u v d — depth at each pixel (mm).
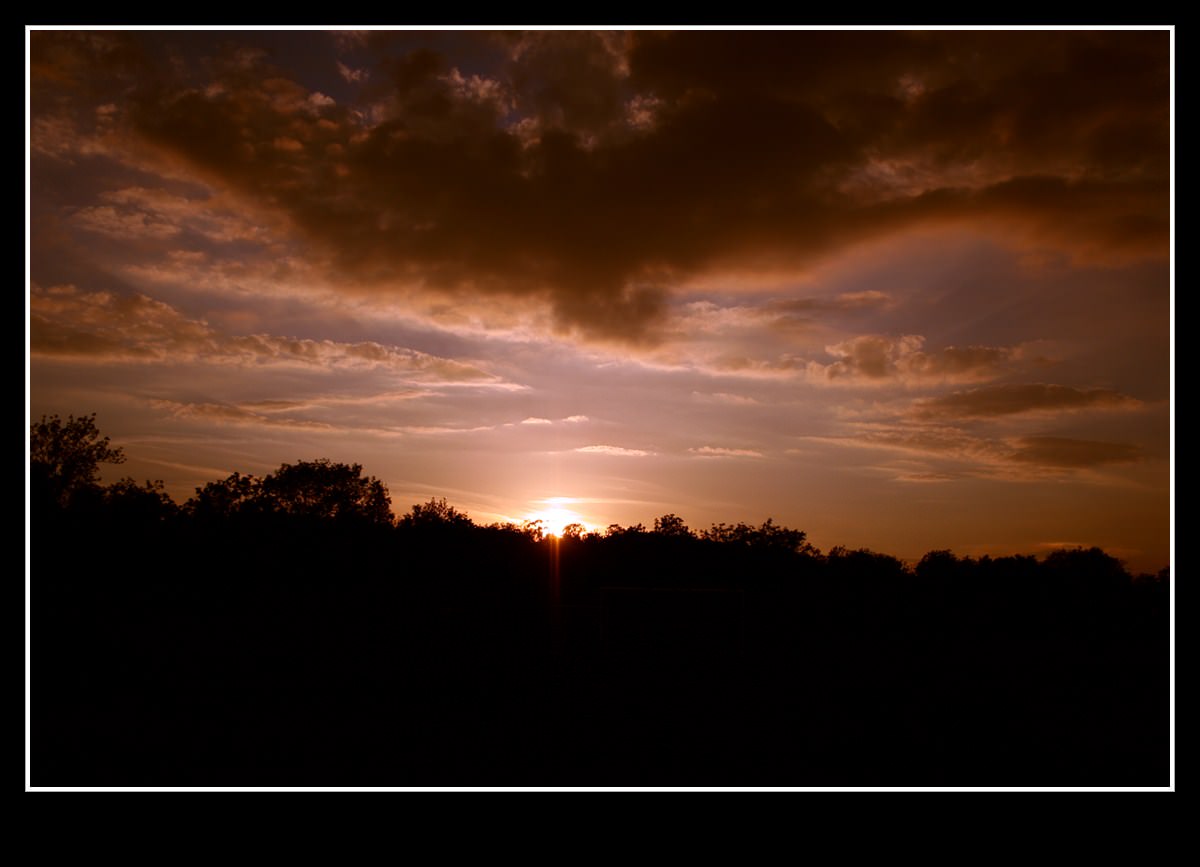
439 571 39375
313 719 16188
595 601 33719
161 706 17188
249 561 38188
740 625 31203
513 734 15266
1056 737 16078
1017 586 42344
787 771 12938
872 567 49500
